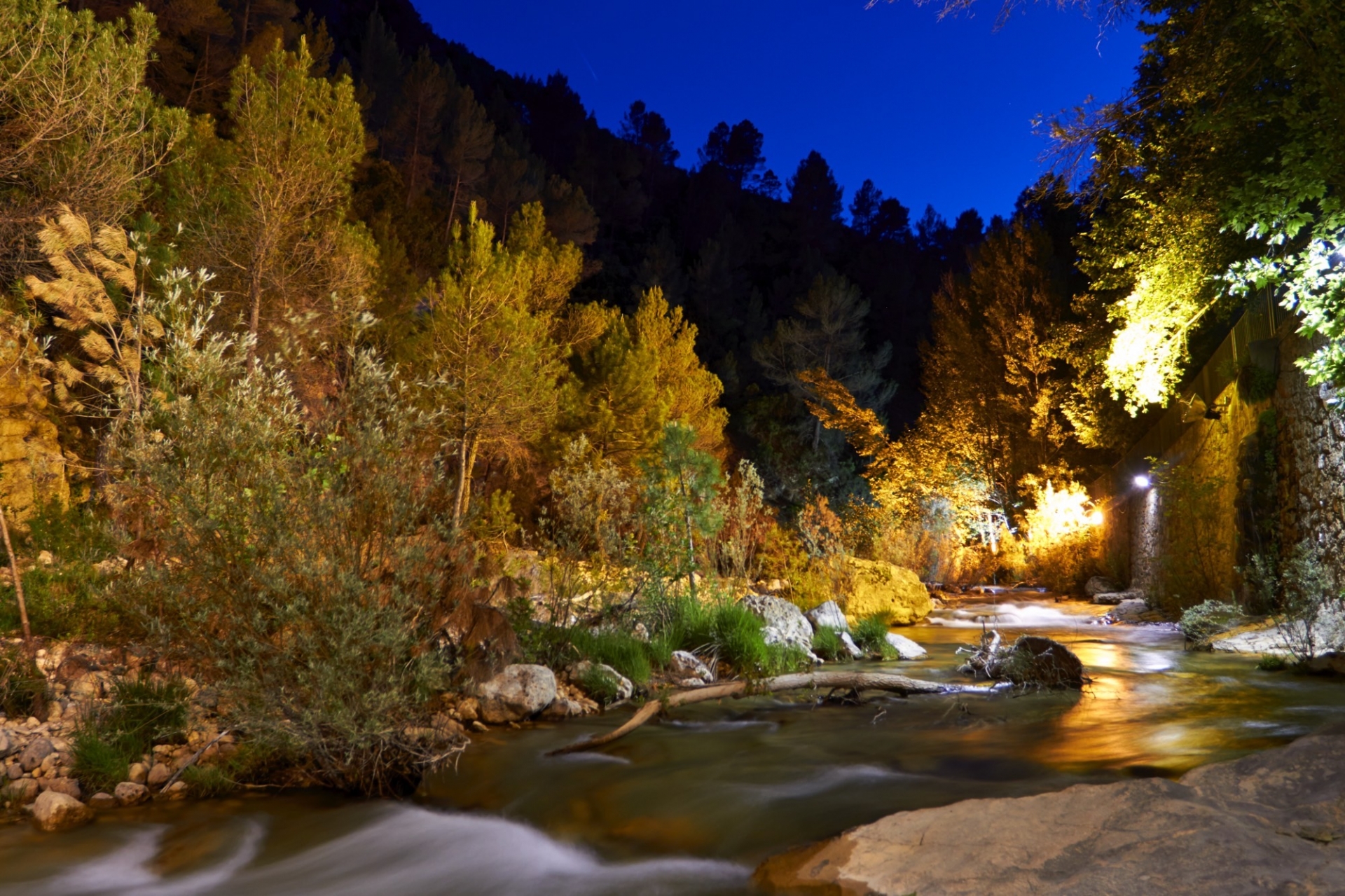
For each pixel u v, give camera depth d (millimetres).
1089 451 27219
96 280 7449
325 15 49562
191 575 4988
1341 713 5742
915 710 6801
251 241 13797
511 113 53781
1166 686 7340
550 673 6746
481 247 16859
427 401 15555
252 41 28297
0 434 9023
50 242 7426
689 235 58688
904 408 49812
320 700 4750
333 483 5152
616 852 4094
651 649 8281
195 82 25641
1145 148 12969
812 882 3314
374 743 5035
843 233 67938
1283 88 10367
